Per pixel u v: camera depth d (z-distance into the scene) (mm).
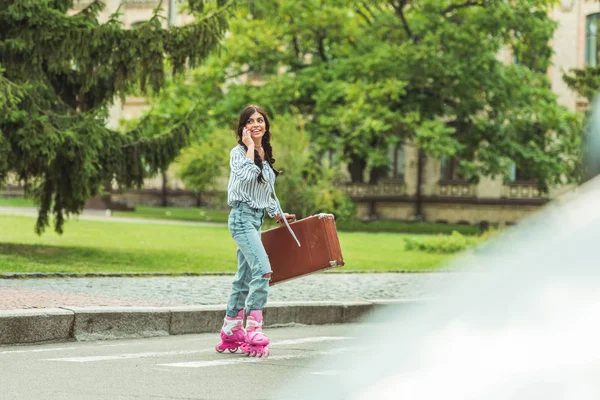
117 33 27891
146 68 28125
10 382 10453
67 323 14641
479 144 66000
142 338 15523
